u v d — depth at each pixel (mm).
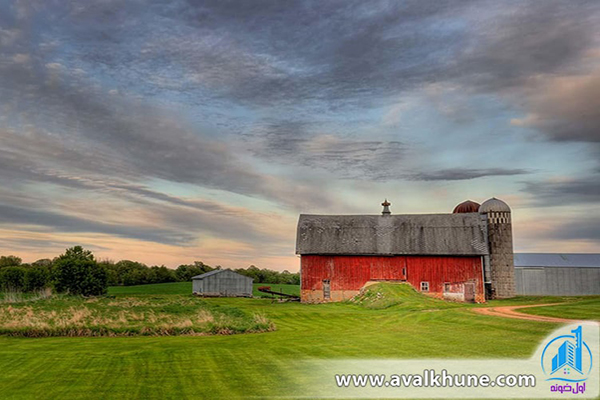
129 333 27000
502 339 21469
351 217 63000
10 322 28141
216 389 15000
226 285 76438
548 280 63531
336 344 22234
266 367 17719
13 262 113500
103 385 15742
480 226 58281
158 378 16484
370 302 48250
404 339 23016
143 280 112188
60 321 28359
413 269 57125
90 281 64938
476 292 55250
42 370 17844
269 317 36750
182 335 26953
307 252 58594
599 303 39250
